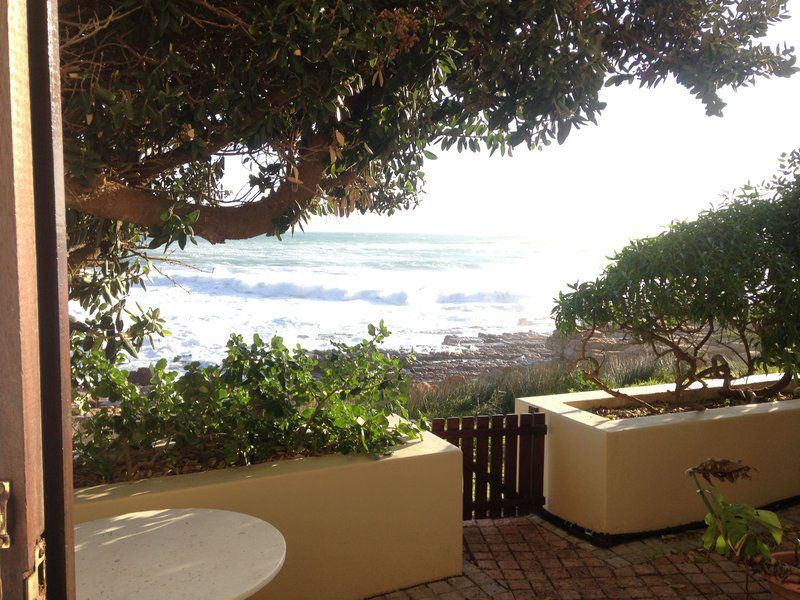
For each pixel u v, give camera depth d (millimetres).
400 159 5438
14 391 927
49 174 998
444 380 13586
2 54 891
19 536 943
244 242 70750
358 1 3566
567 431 5488
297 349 4660
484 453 5637
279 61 3449
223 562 2861
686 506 5441
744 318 5590
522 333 23578
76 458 4059
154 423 4012
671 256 5520
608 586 4539
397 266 53062
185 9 3652
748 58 4422
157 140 4039
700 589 4500
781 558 3424
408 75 4164
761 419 5758
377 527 4289
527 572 4730
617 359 13852
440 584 4508
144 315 5578
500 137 5410
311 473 4062
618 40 4566
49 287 1008
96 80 3287
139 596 2592
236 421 4191
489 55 3930
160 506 3701
